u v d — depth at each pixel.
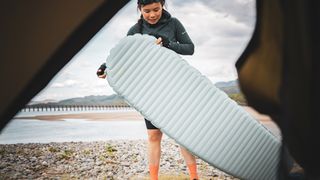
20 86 0.99
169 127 2.31
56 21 0.98
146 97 2.31
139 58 2.29
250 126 2.28
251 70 1.27
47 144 4.52
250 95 1.28
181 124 2.30
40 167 3.50
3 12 0.98
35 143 4.60
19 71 0.99
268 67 1.23
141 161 3.69
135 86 2.30
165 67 2.29
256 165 2.29
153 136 2.62
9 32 0.98
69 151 4.10
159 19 2.68
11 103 1.01
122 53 2.28
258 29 1.23
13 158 3.80
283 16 1.10
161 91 2.30
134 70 2.29
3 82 0.99
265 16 1.19
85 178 3.17
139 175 3.25
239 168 2.30
